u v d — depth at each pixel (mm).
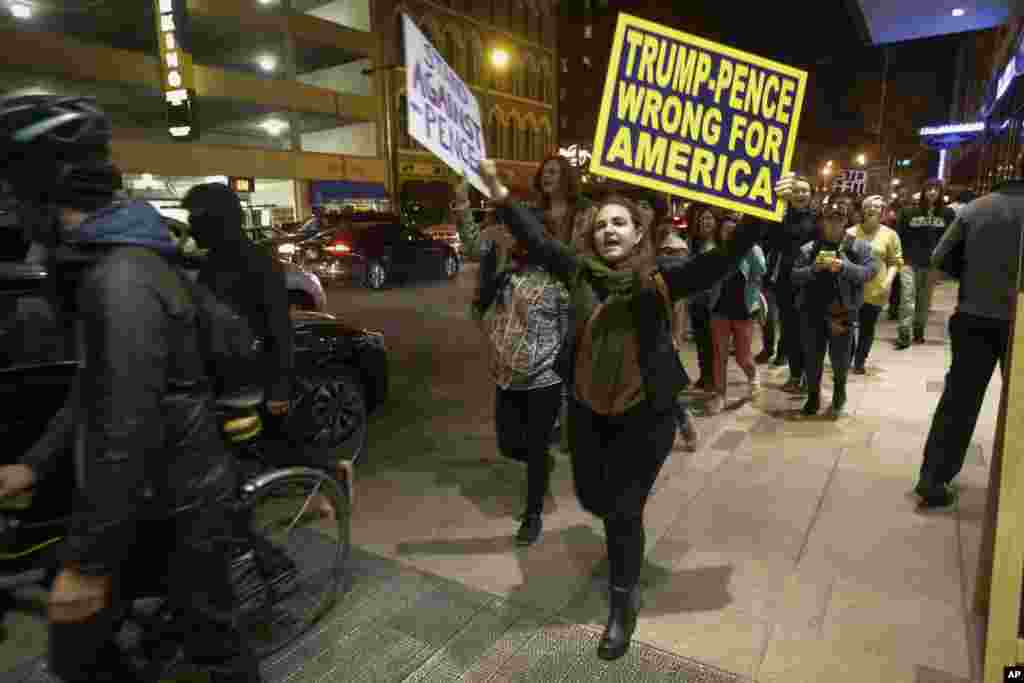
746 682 2334
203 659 1806
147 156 22984
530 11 40219
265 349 2855
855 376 6406
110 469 1368
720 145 2264
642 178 2242
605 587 2941
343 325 4352
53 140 1392
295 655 2492
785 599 2822
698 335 5840
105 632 1517
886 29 7664
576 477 2584
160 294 1479
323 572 2988
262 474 2387
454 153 3055
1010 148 7016
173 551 1676
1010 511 1962
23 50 19672
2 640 2264
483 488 4023
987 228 3242
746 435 4824
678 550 3227
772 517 3551
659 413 2396
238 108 27344
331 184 29766
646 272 2316
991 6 7066
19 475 1808
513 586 2949
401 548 3283
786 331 5793
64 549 1402
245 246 2766
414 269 15164
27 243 2553
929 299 7617
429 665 2441
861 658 2447
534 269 3143
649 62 2195
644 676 2373
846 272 4750
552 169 3225
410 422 5316
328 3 32031
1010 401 1937
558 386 3227
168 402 1570
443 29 34031
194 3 23594
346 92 30750
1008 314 3209
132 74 22547
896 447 4543
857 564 3084
